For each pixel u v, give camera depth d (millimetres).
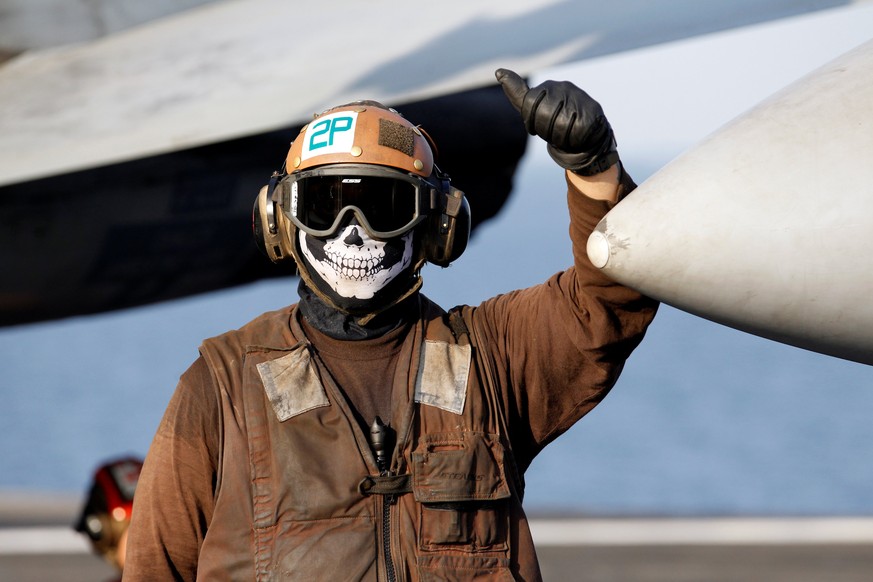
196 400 8445
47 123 16516
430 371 8312
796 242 7500
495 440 8203
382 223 8133
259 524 7949
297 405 8109
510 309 8695
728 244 7500
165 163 18531
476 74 15055
